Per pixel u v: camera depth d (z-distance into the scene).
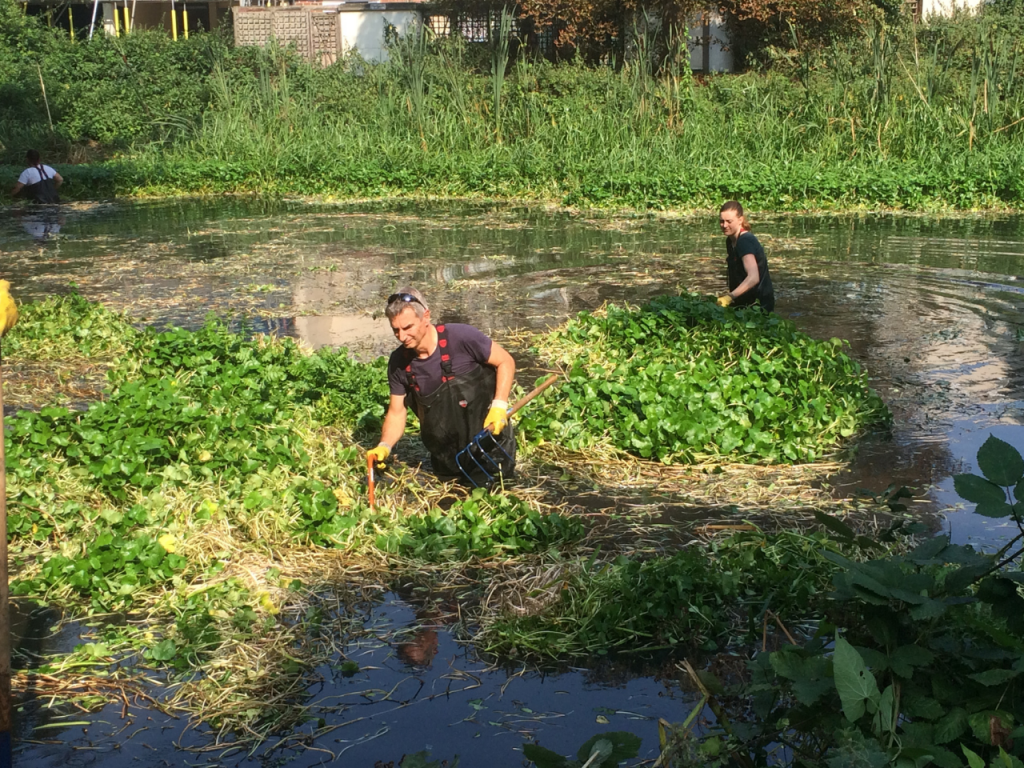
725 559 4.84
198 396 7.53
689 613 4.46
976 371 8.53
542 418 6.96
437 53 30.23
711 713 3.88
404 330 5.77
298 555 5.19
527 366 8.83
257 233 17.88
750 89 24.91
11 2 34.25
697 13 30.98
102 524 5.31
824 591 4.57
